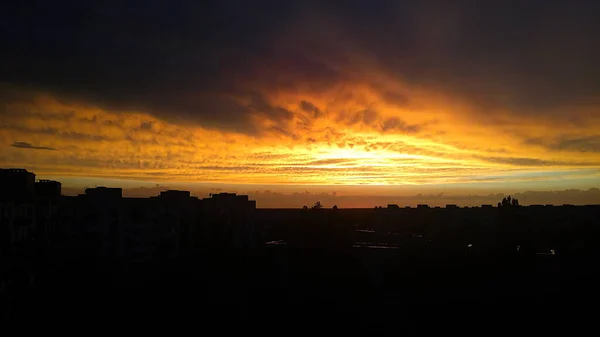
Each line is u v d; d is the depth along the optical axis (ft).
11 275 115.24
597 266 151.94
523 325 106.22
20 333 93.61
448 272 156.25
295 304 120.57
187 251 187.42
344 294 133.28
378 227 329.31
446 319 111.65
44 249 134.31
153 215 173.27
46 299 114.73
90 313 105.60
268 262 171.63
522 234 230.89
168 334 93.91
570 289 132.36
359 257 175.01
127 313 106.11
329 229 229.45
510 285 140.56
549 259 167.94
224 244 202.90
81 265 136.05
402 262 168.76
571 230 245.86
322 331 101.09
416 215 333.21
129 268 149.69
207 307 113.50
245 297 124.67
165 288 128.57
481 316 113.91
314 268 163.63
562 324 106.63
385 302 126.11
